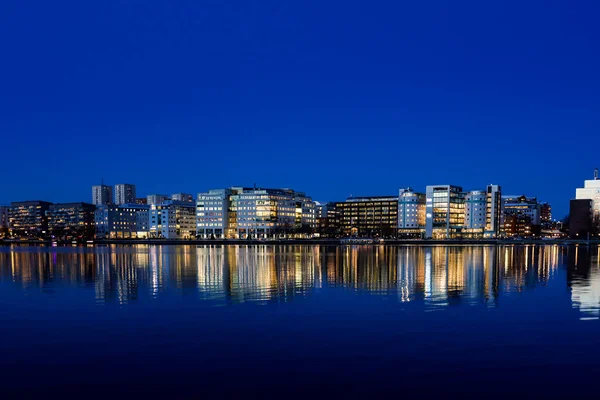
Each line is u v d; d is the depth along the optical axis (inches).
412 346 891.4
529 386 692.1
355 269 2532.0
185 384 709.3
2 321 1131.9
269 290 1646.2
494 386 692.7
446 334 980.6
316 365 786.8
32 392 685.3
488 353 843.4
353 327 1047.0
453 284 1807.3
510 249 5920.3
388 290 1635.1
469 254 4419.3
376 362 799.1
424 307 1288.1
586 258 3690.9
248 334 990.4
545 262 3159.5
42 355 853.2
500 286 1745.8
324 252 4977.9
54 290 1689.2
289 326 1060.5
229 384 707.4
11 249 6574.8
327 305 1325.0
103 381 724.0
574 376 729.6
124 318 1158.3
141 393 678.5
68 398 663.1
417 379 721.0
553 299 1427.2
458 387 689.6
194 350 876.0
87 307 1316.4
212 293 1574.8
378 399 651.5
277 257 3892.7
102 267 2787.9
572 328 1028.5
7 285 1849.2
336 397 658.8
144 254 4677.7
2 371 771.4
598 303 1350.9
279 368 773.3
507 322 1090.1
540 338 944.3
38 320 1141.1
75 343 930.1
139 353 860.0
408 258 3681.1
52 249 6550.2
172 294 1560.0
